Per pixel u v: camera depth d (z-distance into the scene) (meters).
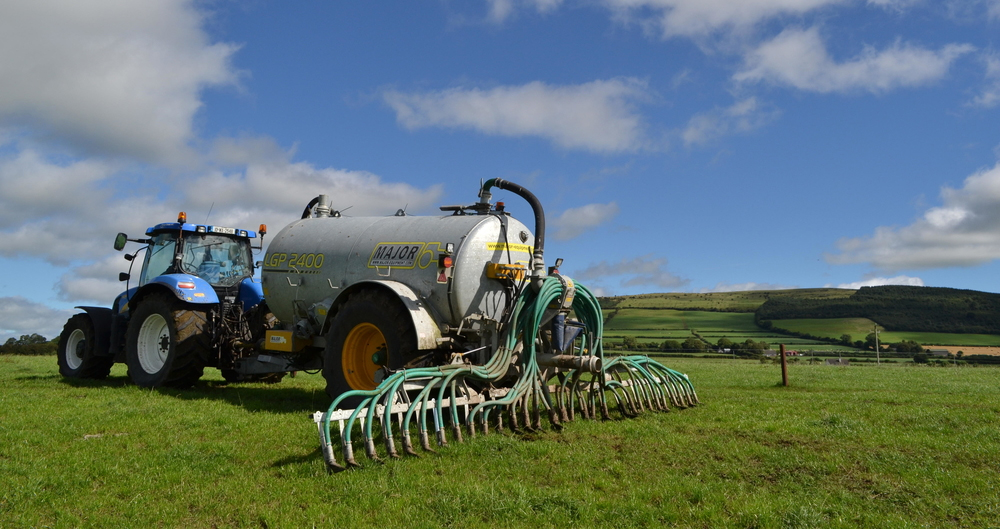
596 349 7.71
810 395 10.02
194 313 9.70
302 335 8.75
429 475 4.73
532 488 4.39
